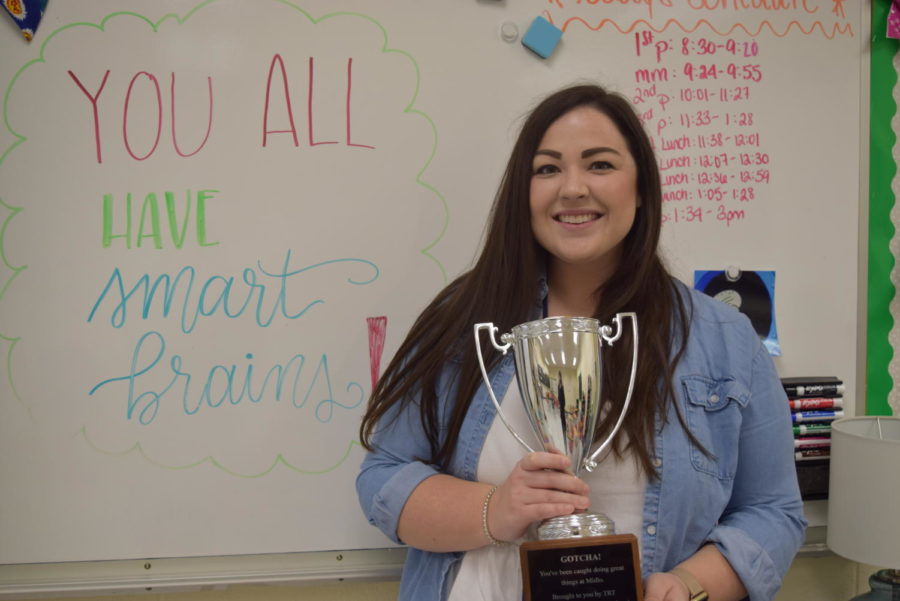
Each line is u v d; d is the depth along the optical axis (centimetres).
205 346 122
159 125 121
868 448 113
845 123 134
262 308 123
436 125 126
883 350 136
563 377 85
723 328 99
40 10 118
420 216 126
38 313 119
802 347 133
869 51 134
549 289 101
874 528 112
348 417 125
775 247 132
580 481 82
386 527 95
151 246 121
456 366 99
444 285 126
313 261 124
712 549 92
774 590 92
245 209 122
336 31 123
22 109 118
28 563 120
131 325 121
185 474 122
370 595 129
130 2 119
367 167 125
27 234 119
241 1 121
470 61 126
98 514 121
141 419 121
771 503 96
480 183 127
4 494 119
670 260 130
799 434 130
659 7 129
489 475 94
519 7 127
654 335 94
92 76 119
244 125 122
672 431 92
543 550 81
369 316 125
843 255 134
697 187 131
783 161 132
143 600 125
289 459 124
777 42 132
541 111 93
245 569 124
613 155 90
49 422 120
